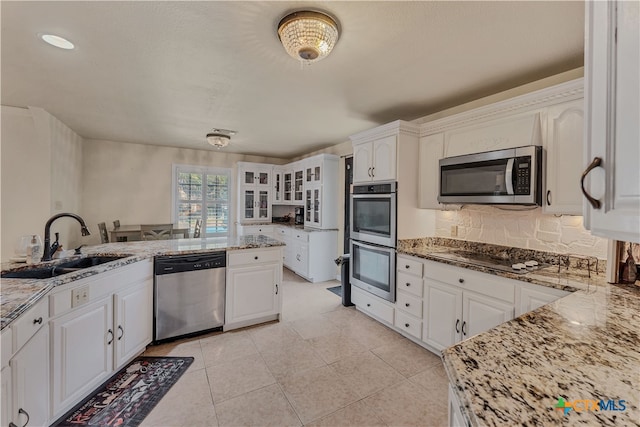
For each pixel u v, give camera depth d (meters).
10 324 1.12
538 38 1.68
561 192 1.85
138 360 2.21
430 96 2.58
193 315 2.56
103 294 1.86
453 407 0.80
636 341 0.93
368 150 3.07
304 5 1.43
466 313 2.13
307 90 2.48
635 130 0.53
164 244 2.83
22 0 1.40
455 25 1.57
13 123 3.06
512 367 0.77
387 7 1.43
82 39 1.75
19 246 1.97
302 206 5.77
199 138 4.45
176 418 1.64
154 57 1.96
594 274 1.86
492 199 2.14
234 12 1.49
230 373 2.08
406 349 2.46
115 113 3.20
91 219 4.56
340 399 1.82
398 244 2.76
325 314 3.21
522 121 2.04
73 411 1.66
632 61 0.54
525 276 1.81
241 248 2.76
